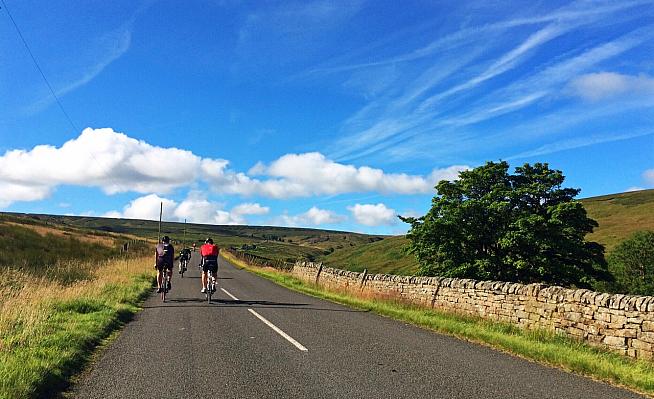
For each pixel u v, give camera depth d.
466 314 14.19
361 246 118.19
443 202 29.92
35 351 7.39
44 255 37.06
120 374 6.84
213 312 13.60
